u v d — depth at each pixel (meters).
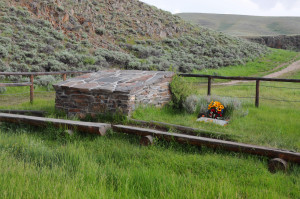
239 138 5.68
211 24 148.25
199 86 19.48
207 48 39.88
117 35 34.69
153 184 3.48
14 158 4.23
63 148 4.84
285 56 45.72
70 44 26.80
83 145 5.38
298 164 4.31
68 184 3.29
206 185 3.49
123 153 4.84
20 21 26.64
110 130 5.93
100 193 3.02
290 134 6.16
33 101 10.77
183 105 8.63
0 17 25.69
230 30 128.50
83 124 5.80
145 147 5.21
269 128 6.65
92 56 25.44
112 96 7.39
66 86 8.00
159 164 4.43
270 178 3.87
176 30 43.50
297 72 29.97
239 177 3.96
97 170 3.89
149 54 31.39
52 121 6.02
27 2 29.78
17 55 20.41
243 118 7.79
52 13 30.08
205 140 4.97
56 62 21.31
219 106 7.79
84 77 8.95
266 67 34.62
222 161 4.49
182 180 3.63
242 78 9.92
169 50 35.12
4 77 16.81
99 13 38.22
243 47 45.28
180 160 4.50
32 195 2.97
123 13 41.50
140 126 6.76
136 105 7.57
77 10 34.16
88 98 7.78
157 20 43.69
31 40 24.50
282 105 10.86
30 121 6.25
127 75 8.90
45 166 3.89
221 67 32.59
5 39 21.97
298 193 3.47
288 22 141.62
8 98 12.43
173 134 5.34
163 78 8.86
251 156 4.76
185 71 27.78
